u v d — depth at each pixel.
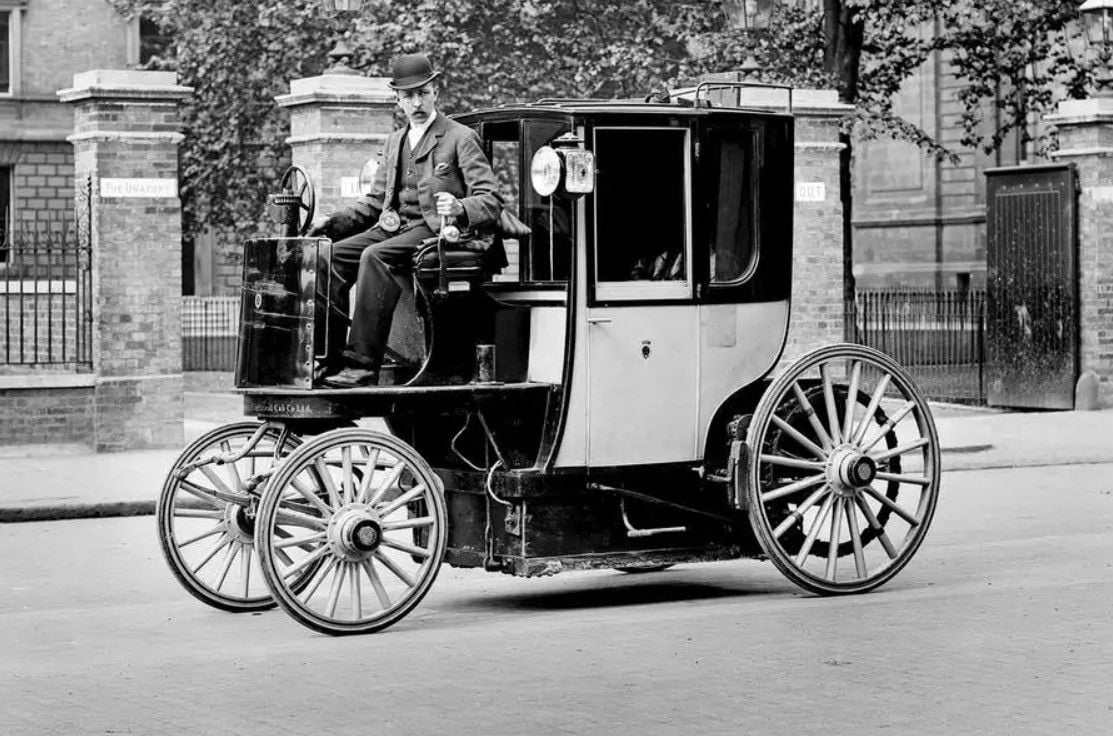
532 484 10.45
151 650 9.47
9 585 12.59
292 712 7.72
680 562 10.95
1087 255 25.95
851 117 27.70
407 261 10.45
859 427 11.09
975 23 34.28
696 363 10.84
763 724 7.33
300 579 10.84
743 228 11.08
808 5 32.06
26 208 48.78
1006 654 8.70
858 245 51.81
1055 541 13.74
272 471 10.38
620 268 10.59
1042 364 26.20
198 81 32.59
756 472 10.73
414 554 10.17
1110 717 7.34
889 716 7.43
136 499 16.66
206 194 33.41
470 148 10.54
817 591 10.97
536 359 10.61
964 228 49.25
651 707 7.69
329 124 20.53
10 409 20.42
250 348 10.37
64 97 21.20
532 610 10.96
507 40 28.73
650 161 10.67
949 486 18.38
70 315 22.44
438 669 8.64
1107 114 25.69
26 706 7.92
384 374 10.54
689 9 28.23
